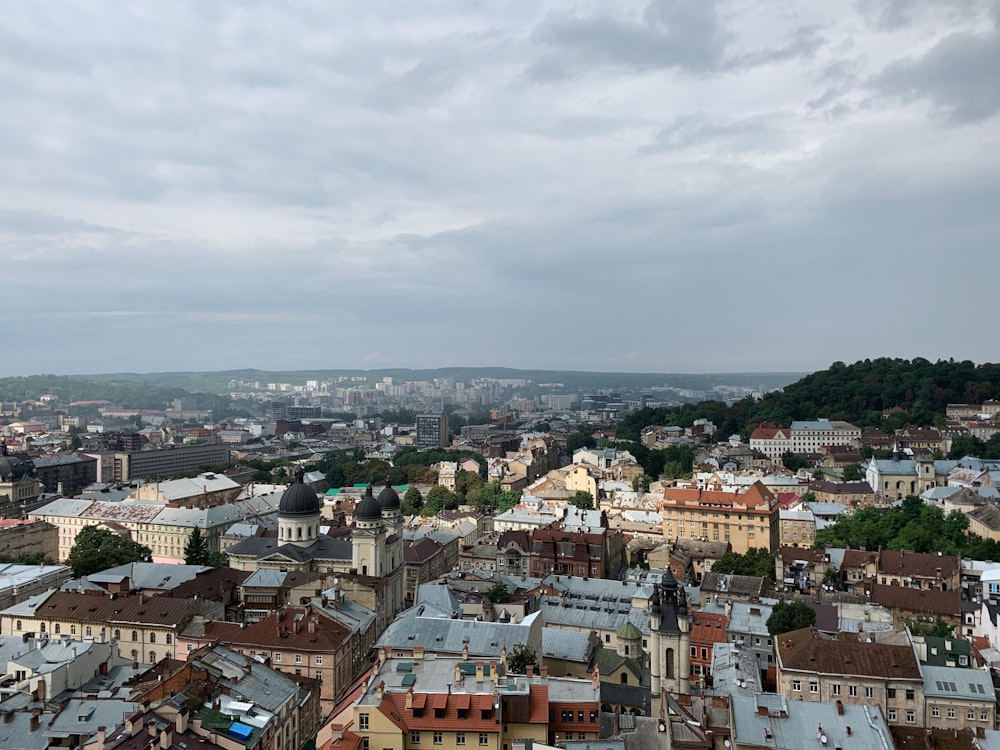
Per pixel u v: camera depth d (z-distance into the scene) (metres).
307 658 169.00
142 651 188.25
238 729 121.75
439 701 119.94
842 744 121.25
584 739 122.12
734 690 151.25
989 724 142.62
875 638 164.12
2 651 163.62
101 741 111.69
